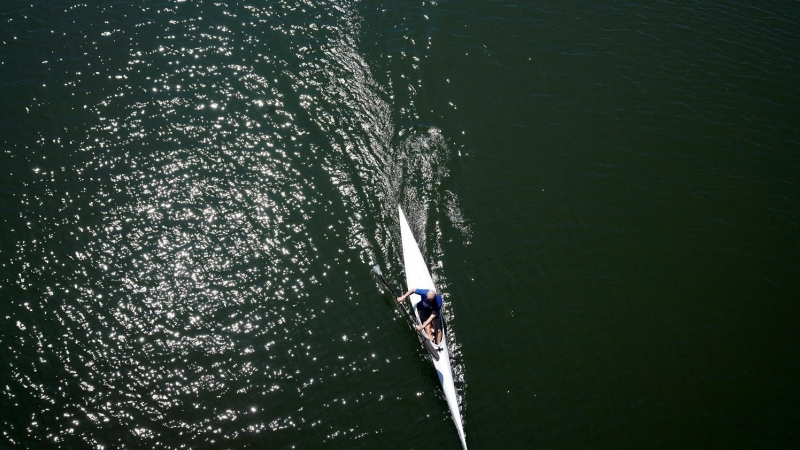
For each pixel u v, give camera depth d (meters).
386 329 14.93
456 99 19.83
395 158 18.19
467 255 16.42
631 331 15.23
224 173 17.52
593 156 18.81
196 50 20.30
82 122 18.12
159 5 21.56
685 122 19.88
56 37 20.09
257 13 21.62
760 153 19.27
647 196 17.98
